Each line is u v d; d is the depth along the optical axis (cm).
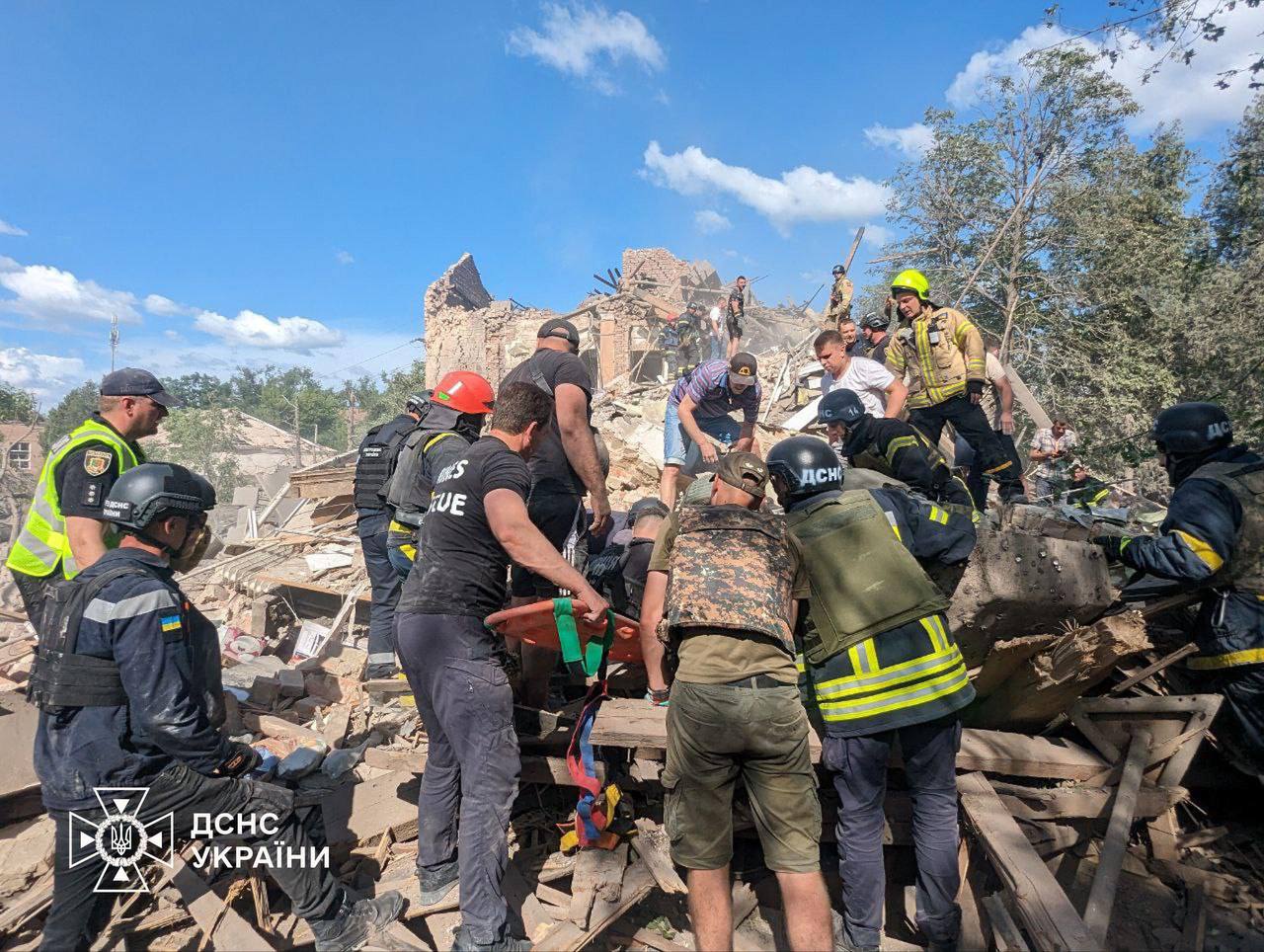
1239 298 1319
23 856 325
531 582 372
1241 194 1377
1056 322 1623
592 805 295
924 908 272
